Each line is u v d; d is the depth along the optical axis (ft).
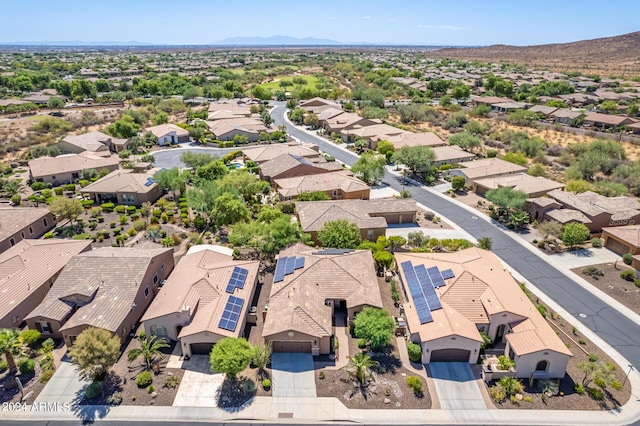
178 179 240.53
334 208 203.21
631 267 172.65
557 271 170.71
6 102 487.20
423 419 103.96
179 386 113.80
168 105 511.81
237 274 147.13
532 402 108.17
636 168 274.16
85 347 108.88
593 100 541.34
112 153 347.36
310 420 104.06
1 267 149.18
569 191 241.96
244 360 110.63
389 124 426.51
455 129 408.67
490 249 183.73
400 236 194.90
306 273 144.25
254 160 302.25
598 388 112.16
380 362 121.39
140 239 196.24
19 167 304.71
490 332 127.03
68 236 197.88
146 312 130.82
